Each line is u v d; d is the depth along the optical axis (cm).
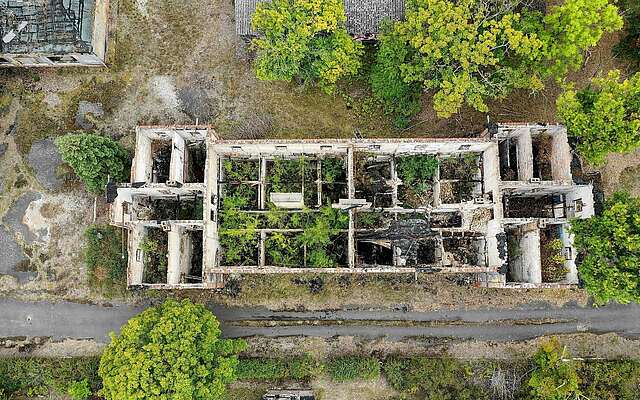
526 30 2986
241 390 3434
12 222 3544
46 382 3391
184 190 3095
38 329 3491
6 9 3312
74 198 3547
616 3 3334
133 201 3184
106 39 3581
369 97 3531
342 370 3341
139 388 2777
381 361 3428
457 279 3469
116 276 3472
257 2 3378
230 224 3247
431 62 3003
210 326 3038
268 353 3459
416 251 3192
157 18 3609
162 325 2897
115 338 2969
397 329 3459
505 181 3050
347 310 3478
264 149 3186
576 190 3061
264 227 3275
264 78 3219
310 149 3200
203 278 3022
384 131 3541
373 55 3488
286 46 3061
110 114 3572
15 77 3581
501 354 3434
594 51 3522
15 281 3519
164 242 3334
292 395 3344
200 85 3584
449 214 3306
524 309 3453
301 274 3484
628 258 2591
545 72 3045
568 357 3309
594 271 2742
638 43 3388
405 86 3294
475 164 3306
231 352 3144
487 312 3459
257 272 3078
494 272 3016
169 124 3559
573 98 2848
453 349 3444
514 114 3509
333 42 3142
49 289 3506
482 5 2964
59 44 3347
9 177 3566
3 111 3569
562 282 3041
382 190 3328
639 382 3334
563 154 3075
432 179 3328
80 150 3139
